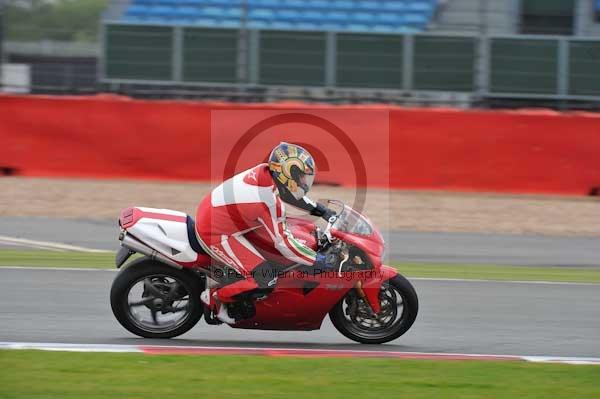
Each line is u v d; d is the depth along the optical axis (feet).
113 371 63.36
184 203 158.71
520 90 191.62
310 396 58.18
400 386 61.21
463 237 140.36
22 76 193.16
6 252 119.34
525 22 206.69
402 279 75.20
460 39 191.72
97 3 206.18
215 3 222.69
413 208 158.51
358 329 76.23
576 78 190.29
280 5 224.74
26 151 172.96
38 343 73.10
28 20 195.62
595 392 60.85
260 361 67.46
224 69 195.00
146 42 195.00
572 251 132.26
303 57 194.29
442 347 76.74
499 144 169.68
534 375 65.51
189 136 172.76
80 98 173.27
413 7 220.02
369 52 193.36
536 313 91.56
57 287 97.09
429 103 191.21
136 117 172.45
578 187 169.99
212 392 58.59
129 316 74.59
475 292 101.14
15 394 57.21
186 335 78.64
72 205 154.92
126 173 173.27
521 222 152.05
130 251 74.38
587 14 204.54
